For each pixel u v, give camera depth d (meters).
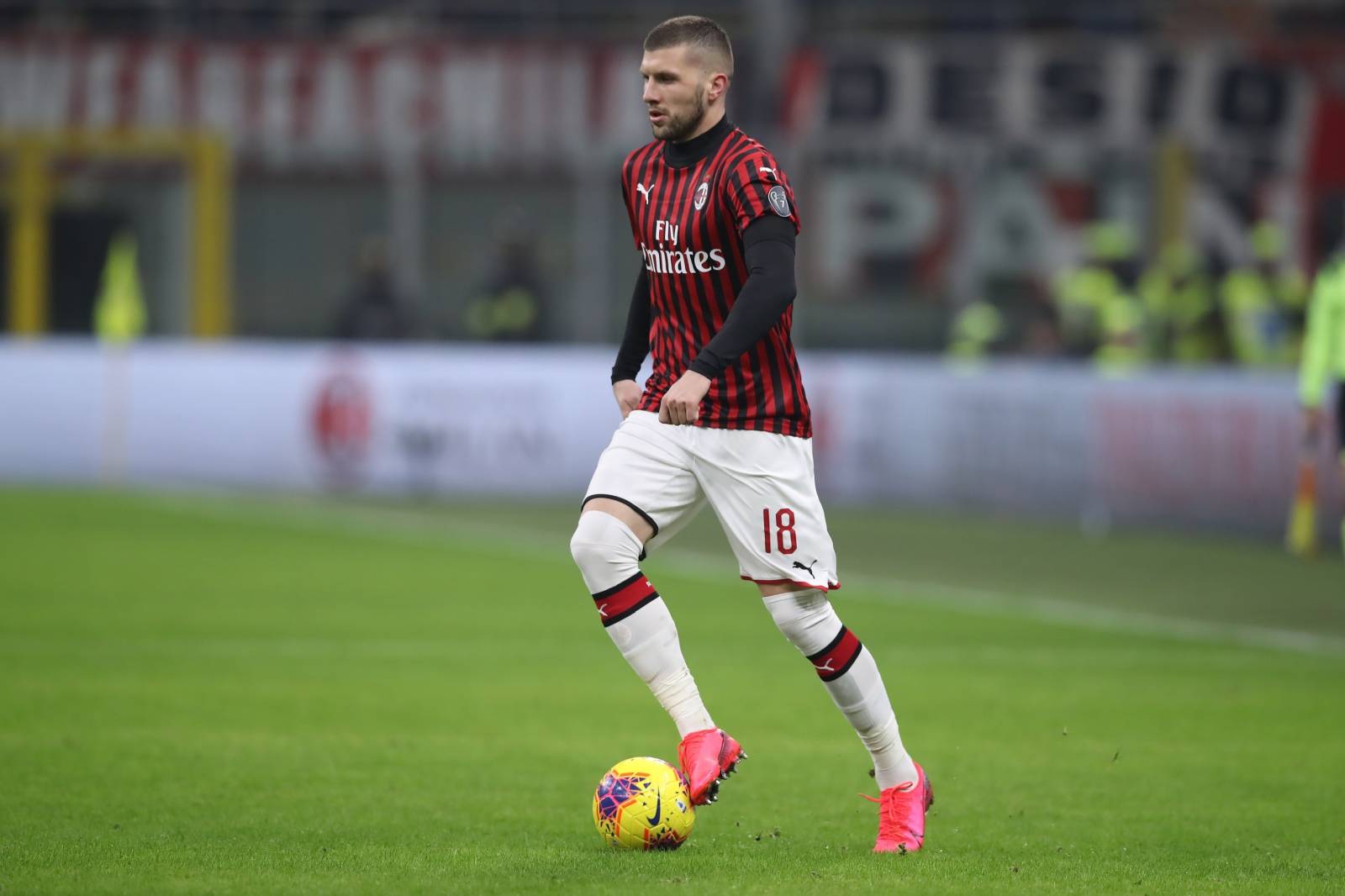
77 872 15.77
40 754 22.02
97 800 19.39
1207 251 82.31
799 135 80.56
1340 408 46.75
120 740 23.08
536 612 36.59
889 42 81.62
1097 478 56.19
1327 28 86.62
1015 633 34.53
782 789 20.92
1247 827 18.97
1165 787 21.20
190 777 20.83
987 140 80.88
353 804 19.44
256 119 77.38
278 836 17.62
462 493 62.19
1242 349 72.88
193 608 36.06
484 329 74.62
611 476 16.86
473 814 19.02
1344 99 82.19
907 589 40.97
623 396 18.39
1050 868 16.55
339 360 62.66
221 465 62.75
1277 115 82.19
